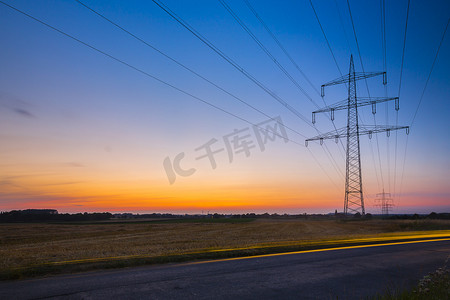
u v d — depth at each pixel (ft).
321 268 36.29
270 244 67.10
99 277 30.32
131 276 30.86
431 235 99.30
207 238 110.42
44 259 53.47
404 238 83.87
